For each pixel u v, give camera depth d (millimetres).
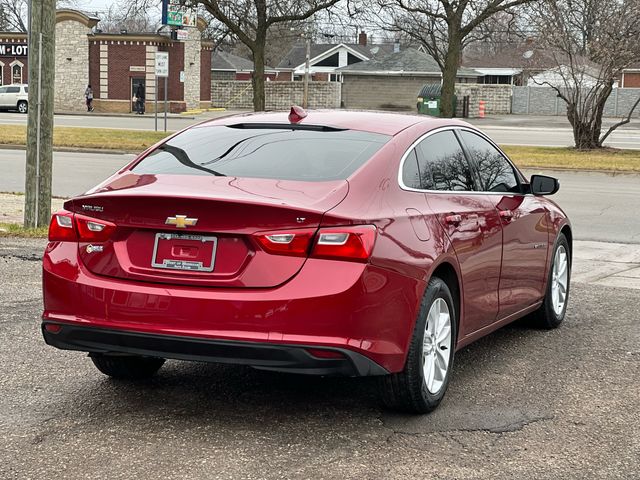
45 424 4715
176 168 5027
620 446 4543
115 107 57500
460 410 5066
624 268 10070
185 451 4348
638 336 6965
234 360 4375
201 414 4914
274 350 4305
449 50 32594
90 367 5809
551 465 4262
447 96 32875
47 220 11352
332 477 4055
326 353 4312
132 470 4102
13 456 4258
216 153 5145
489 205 5781
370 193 4676
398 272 4531
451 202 5336
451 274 5203
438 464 4242
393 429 4715
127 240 4629
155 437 4539
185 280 4469
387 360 4512
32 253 9734
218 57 94562
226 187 4641
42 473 4051
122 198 4531
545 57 31203
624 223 13711
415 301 4664
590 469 4223
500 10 31750
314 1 33312
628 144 34062
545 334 7012
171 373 5734
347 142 5109
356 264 4340
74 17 57156
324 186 4641
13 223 11805
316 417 4891
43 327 4824
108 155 25141
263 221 4363
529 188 6613
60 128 34406
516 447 4496
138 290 4508
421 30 45125
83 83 57906
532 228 6438
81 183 17281
